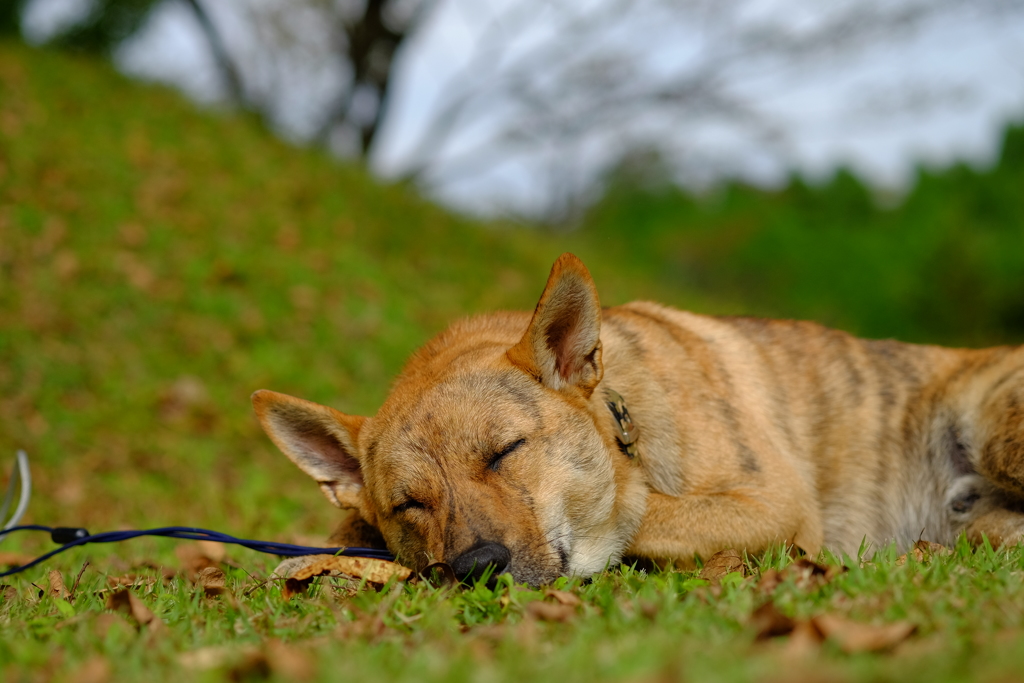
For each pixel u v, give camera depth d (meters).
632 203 39.06
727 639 2.27
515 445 3.49
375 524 3.90
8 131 13.13
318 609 2.94
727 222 40.00
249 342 10.73
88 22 19.59
